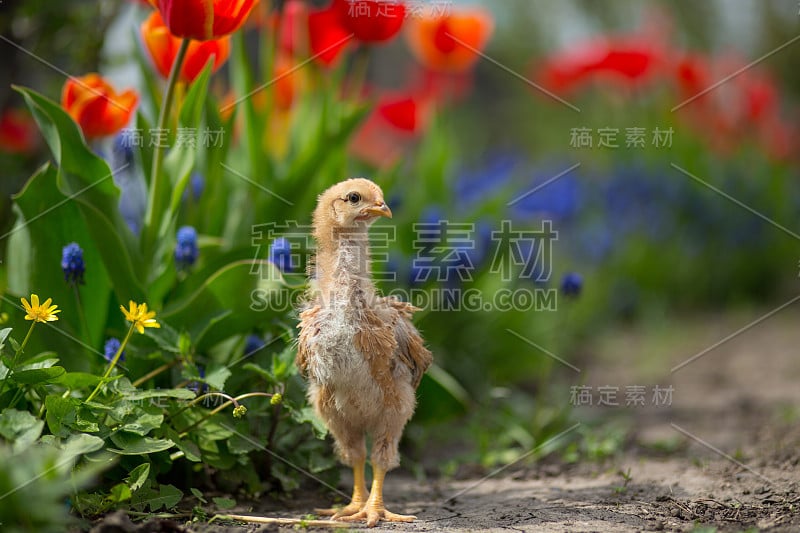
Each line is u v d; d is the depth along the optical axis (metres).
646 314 18.17
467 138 27.00
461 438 10.70
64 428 5.95
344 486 8.26
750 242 20.33
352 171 11.99
